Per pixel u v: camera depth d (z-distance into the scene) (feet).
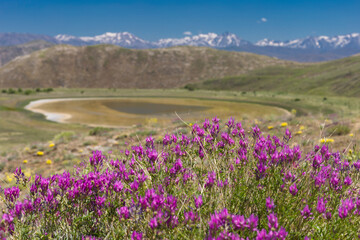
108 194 6.23
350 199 5.60
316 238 5.48
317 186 6.09
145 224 5.06
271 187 6.21
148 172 6.65
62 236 6.06
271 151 6.89
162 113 242.99
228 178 6.77
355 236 5.16
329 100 277.44
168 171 6.78
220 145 7.70
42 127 160.04
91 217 6.16
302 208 5.82
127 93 499.10
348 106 200.54
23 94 451.12
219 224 4.40
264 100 343.87
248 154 7.34
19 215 5.70
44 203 6.20
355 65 595.06
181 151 7.61
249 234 4.75
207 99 386.11
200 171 7.49
